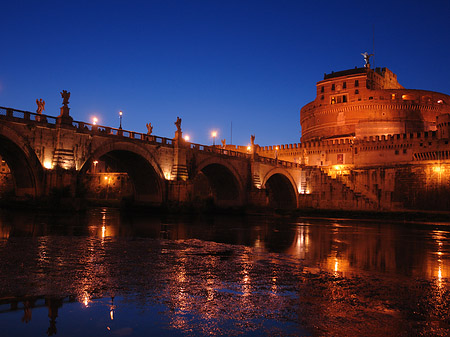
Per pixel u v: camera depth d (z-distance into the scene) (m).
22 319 7.89
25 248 16.16
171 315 8.39
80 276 11.61
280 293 10.52
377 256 18.23
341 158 96.06
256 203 67.50
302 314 8.71
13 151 37.38
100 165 117.06
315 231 32.72
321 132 115.56
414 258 17.89
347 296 10.40
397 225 45.97
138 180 54.84
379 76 119.12
